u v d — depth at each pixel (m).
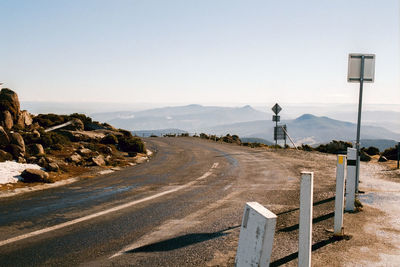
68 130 24.45
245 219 2.46
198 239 5.42
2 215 7.02
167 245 5.15
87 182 11.45
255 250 2.28
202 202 8.23
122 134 29.75
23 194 9.25
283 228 5.89
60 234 5.73
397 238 5.33
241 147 29.17
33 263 4.50
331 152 24.56
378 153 23.55
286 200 8.28
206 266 4.34
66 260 4.59
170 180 11.88
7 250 4.98
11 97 22.95
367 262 4.40
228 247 5.03
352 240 5.23
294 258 4.52
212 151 24.77
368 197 8.43
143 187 10.46
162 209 7.54
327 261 4.42
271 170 14.20
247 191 9.61
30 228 6.09
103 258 4.65
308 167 14.92
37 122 26.66
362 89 8.77
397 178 11.33
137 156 20.58
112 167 15.41
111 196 9.05
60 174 12.74
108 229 6.02
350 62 8.75
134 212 7.27
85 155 17.58
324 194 8.77
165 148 27.80
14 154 14.15
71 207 7.75
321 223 6.13
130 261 4.54
